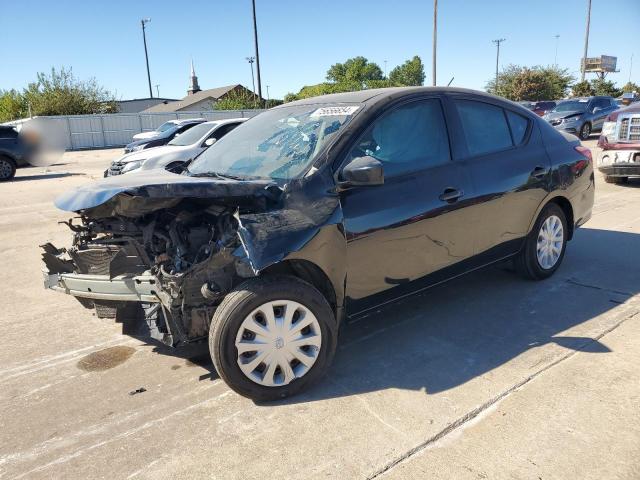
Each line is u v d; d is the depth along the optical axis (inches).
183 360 147.0
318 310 123.5
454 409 116.6
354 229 128.0
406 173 141.7
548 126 192.7
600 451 101.0
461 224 153.1
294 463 101.5
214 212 126.6
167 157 430.0
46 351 156.3
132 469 102.1
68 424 118.2
